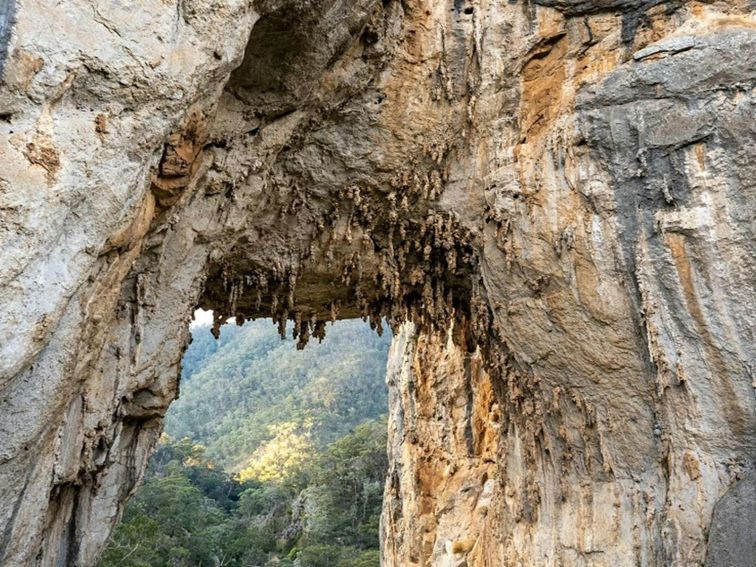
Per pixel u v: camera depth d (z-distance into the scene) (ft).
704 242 20.34
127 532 68.33
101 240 13.03
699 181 20.58
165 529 89.30
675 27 22.16
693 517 20.12
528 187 23.50
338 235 24.76
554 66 23.38
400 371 47.57
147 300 20.18
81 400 17.93
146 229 16.85
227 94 18.95
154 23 12.91
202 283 22.47
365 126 22.85
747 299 19.81
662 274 21.04
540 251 23.50
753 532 18.65
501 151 23.98
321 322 30.86
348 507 102.27
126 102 12.79
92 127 12.19
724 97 20.58
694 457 20.48
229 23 14.57
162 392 21.34
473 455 40.04
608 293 22.31
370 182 23.91
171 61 13.42
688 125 20.88
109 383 19.06
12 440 12.77
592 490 23.88
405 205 24.54
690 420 20.67
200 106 15.87
